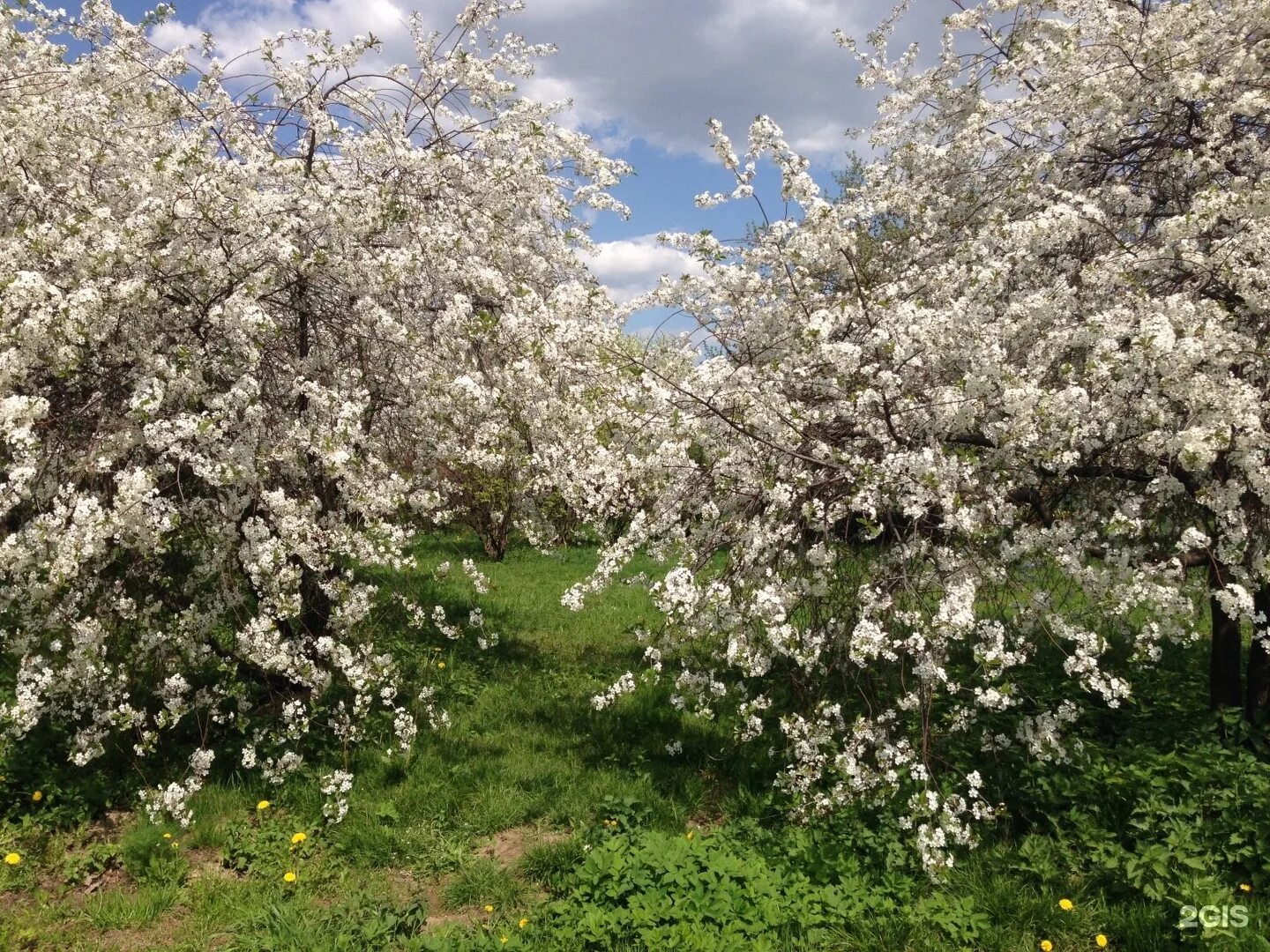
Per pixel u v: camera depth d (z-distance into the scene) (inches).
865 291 199.8
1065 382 182.4
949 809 142.5
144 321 177.8
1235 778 153.6
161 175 174.6
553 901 148.4
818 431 183.0
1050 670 241.1
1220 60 211.5
